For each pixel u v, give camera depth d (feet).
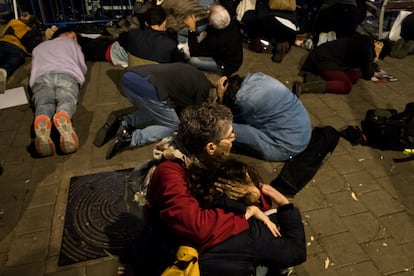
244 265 5.44
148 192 6.07
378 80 16.61
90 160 11.57
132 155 11.80
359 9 19.79
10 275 8.21
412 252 8.92
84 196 10.20
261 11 19.01
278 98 10.82
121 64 17.44
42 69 13.12
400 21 19.39
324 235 9.28
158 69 10.87
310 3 20.63
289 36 18.94
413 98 15.35
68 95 12.62
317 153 11.57
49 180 10.79
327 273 8.38
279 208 6.51
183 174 5.81
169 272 5.17
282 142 11.12
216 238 5.23
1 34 19.88
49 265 8.43
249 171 6.16
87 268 8.36
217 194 5.58
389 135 11.96
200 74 11.05
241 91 10.73
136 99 11.23
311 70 16.65
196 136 5.86
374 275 8.38
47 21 21.17
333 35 19.03
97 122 13.41
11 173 11.03
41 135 10.94
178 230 5.24
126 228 9.29
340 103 14.84
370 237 9.27
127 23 18.88
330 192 10.57
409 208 10.12
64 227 9.30
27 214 9.70
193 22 17.12
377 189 10.71
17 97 14.79
